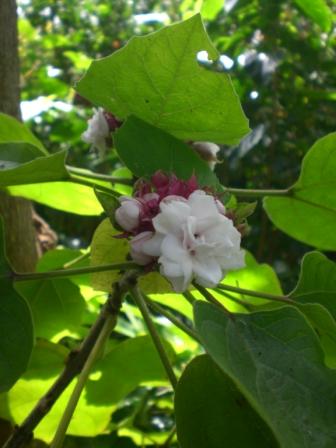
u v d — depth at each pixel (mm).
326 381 216
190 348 462
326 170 292
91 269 248
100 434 372
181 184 234
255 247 760
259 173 752
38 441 354
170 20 1000
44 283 345
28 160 262
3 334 240
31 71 864
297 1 635
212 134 275
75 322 357
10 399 326
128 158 257
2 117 311
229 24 743
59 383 261
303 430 200
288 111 746
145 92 261
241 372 205
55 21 1178
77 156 818
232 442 230
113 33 1066
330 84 786
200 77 253
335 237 326
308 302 276
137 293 259
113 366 323
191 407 232
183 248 214
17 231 375
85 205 349
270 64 720
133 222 227
